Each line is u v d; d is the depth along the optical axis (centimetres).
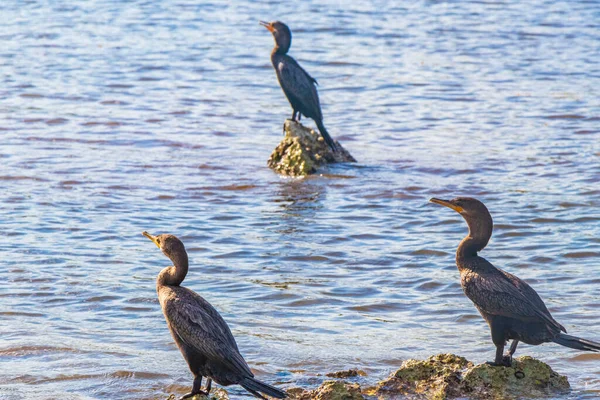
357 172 2034
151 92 2873
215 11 4472
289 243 1523
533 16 4431
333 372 1005
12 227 1565
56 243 1485
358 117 2622
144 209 1717
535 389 950
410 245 1516
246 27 4075
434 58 3488
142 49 3559
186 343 911
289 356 1056
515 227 1600
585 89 2972
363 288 1307
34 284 1287
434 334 1134
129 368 1018
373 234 1584
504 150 2227
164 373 1009
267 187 1916
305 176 1995
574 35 3978
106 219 1638
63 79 3014
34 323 1147
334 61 3412
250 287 1304
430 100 2828
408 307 1233
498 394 938
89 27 4012
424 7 4672
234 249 1489
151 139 2303
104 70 3175
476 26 4159
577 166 2052
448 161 2127
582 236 1544
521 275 1355
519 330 952
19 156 2088
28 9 4431
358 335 1128
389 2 4816
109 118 2512
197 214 1697
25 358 1041
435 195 1841
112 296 1248
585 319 1166
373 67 3319
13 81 2955
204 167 2053
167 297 933
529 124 2509
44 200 1747
